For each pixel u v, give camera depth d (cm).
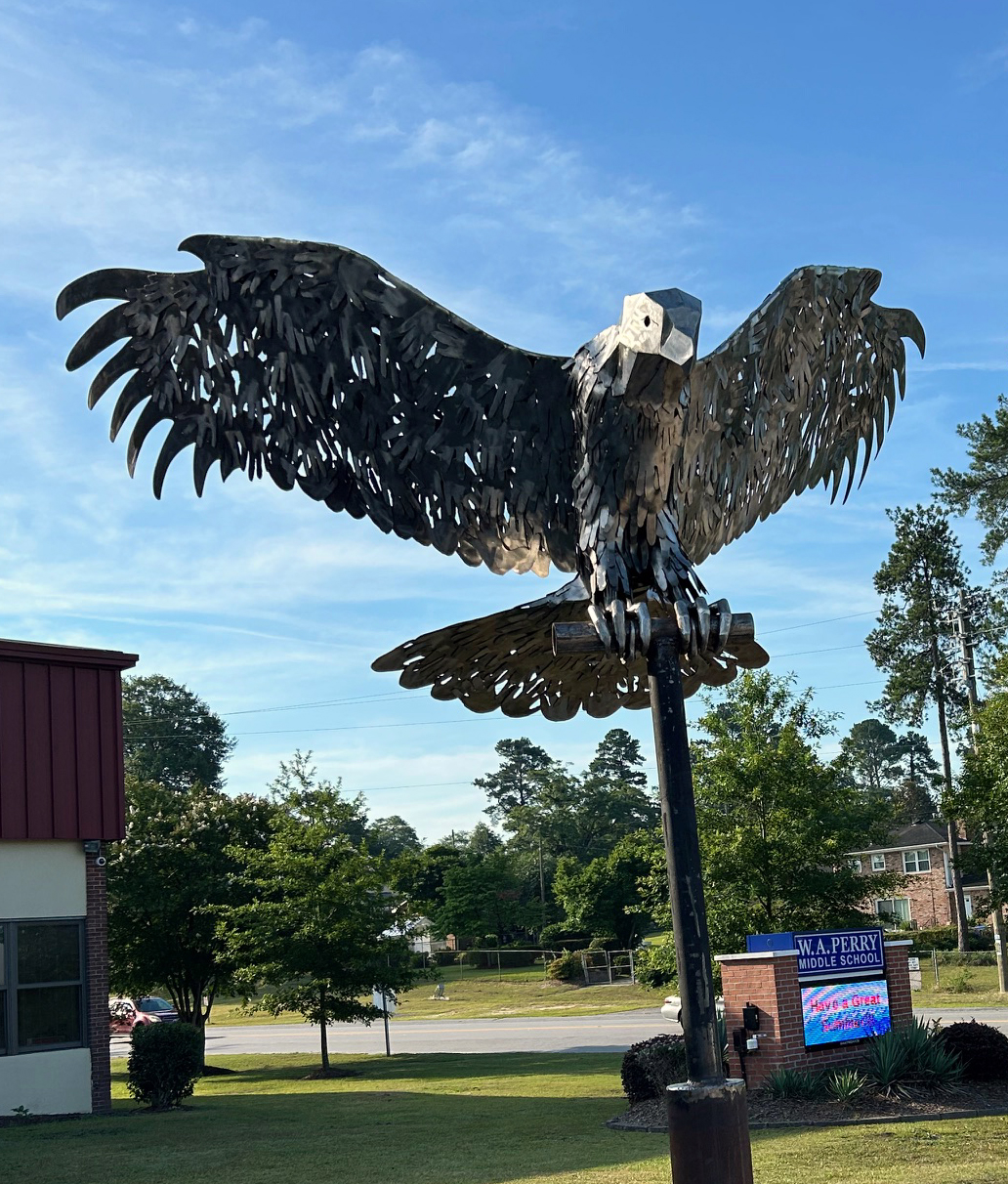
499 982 5197
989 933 4606
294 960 2284
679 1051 1312
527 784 10544
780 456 510
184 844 2567
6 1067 1599
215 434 462
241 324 455
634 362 425
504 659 484
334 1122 1418
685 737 444
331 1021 2502
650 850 2072
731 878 1923
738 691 2036
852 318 509
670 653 449
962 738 3409
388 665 466
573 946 5606
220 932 2350
